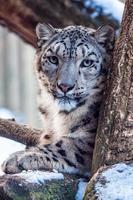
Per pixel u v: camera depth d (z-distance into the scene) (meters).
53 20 15.54
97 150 9.69
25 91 50.72
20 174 9.32
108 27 11.12
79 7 15.26
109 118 9.52
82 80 10.82
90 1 15.24
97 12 15.20
